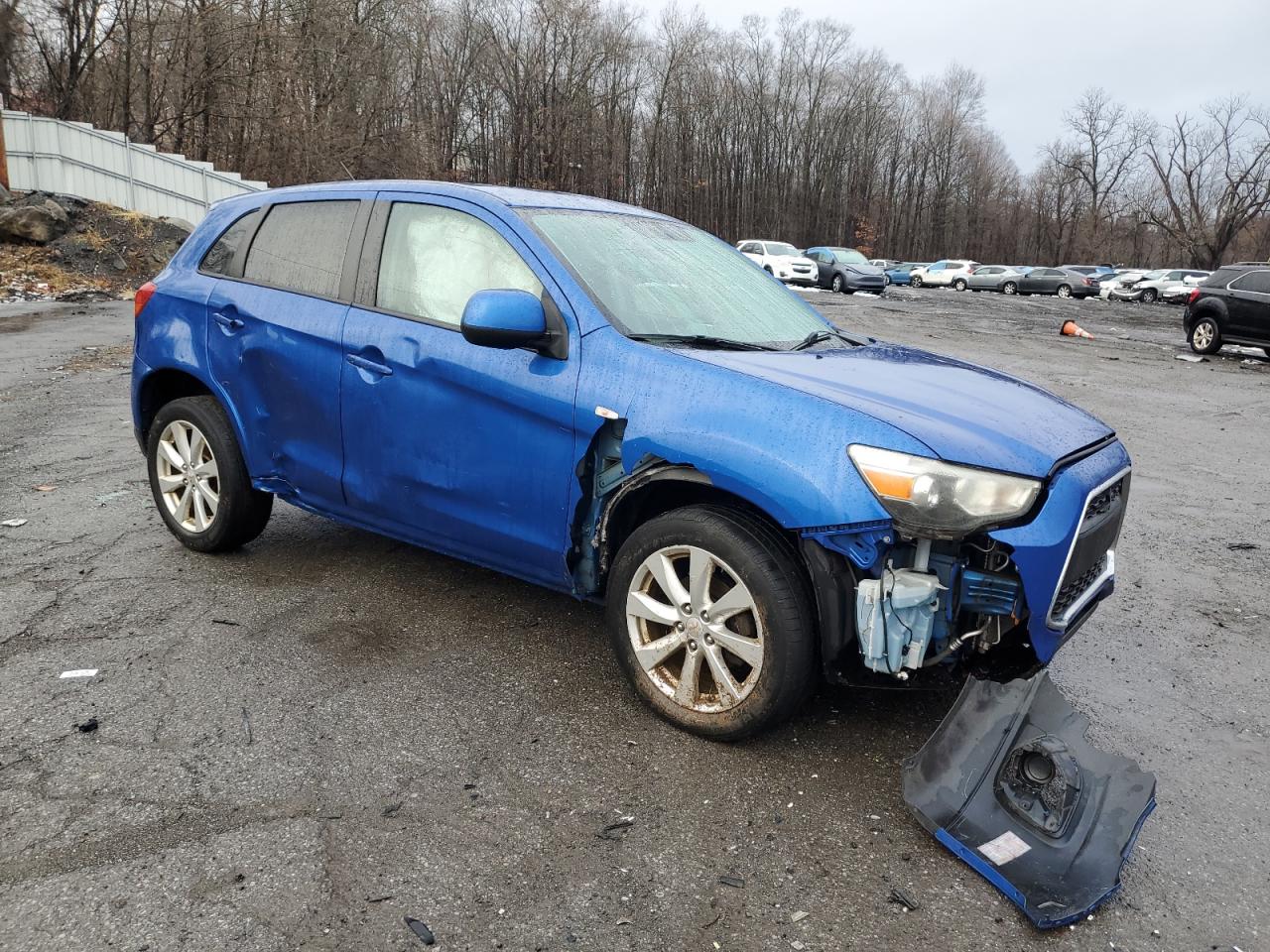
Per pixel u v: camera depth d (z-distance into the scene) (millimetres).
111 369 10586
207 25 31562
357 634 3846
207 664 3529
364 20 38156
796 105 82062
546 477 3299
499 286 3520
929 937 2268
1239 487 7316
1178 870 2584
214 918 2215
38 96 31469
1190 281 40156
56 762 2846
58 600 4090
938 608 2768
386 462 3773
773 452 2812
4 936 2131
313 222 4199
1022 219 96938
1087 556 2957
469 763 2932
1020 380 3721
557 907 2307
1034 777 2598
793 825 2682
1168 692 3705
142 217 22734
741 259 4414
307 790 2746
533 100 61219
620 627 3246
